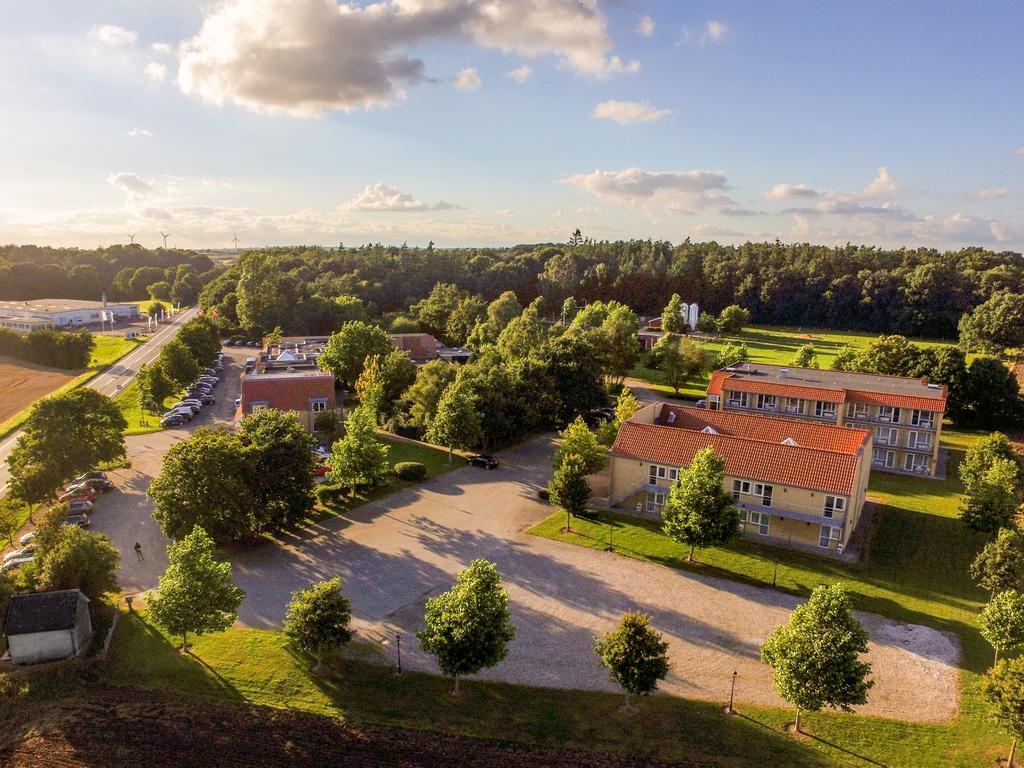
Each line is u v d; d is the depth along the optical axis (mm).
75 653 37469
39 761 29859
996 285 161125
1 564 47812
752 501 54844
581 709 33750
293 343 122938
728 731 32281
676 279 193250
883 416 75312
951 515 60312
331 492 60875
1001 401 87562
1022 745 30266
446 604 34344
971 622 42312
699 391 110938
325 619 35438
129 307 190000
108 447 62625
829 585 46531
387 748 30875
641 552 51188
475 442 72938
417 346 123375
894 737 32000
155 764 29766
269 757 30266
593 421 88938
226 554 50406
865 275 178625
